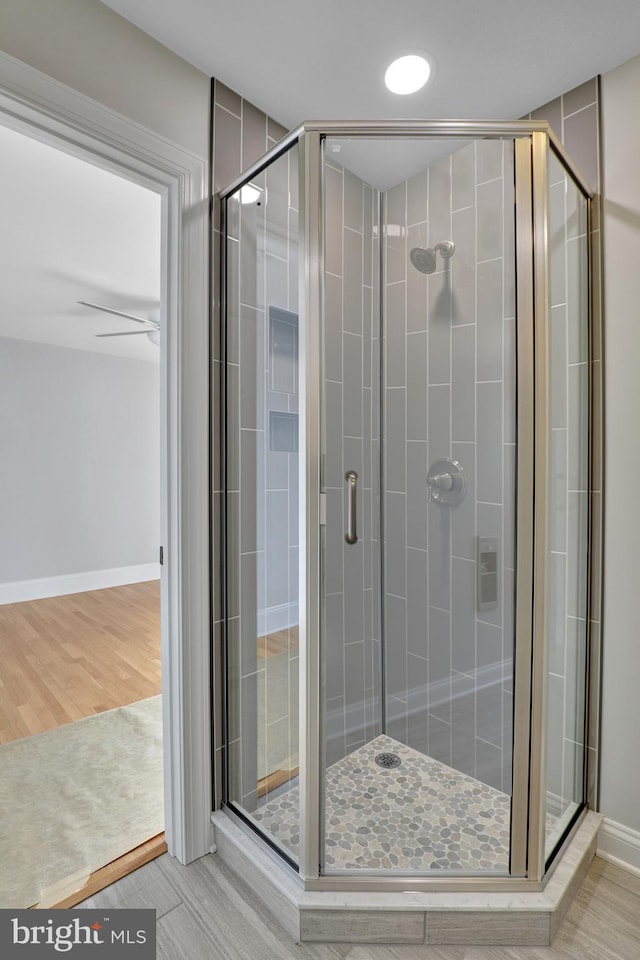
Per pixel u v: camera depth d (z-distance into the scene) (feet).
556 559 4.83
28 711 8.71
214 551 5.48
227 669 5.56
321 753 4.61
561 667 5.01
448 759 5.07
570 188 5.00
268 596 4.99
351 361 4.86
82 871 5.18
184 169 5.10
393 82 5.45
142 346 17.01
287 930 4.53
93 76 4.42
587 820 5.45
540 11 4.58
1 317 13.85
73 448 17.53
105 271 10.64
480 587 4.87
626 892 4.97
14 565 16.35
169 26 4.71
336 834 4.76
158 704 9.00
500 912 4.36
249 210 5.13
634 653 5.29
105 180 7.30
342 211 4.67
